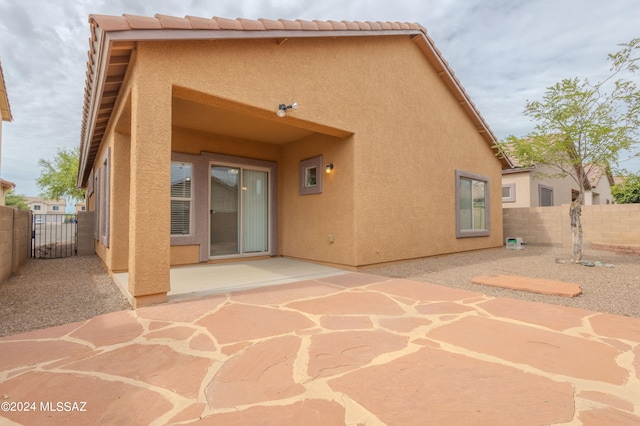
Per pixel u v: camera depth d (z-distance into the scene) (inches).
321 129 240.4
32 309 156.1
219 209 303.9
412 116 310.8
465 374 89.4
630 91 254.4
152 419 70.7
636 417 69.8
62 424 69.2
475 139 407.2
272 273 243.8
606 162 281.3
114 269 234.2
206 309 150.7
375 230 267.9
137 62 152.9
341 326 128.0
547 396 78.2
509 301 164.1
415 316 140.3
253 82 193.2
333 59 239.5
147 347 108.7
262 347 108.2
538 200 574.2
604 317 136.5
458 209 366.9
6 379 88.3
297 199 315.6
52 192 983.0
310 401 77.2
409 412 72.6
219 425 68.2
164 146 159.9
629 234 382.9
